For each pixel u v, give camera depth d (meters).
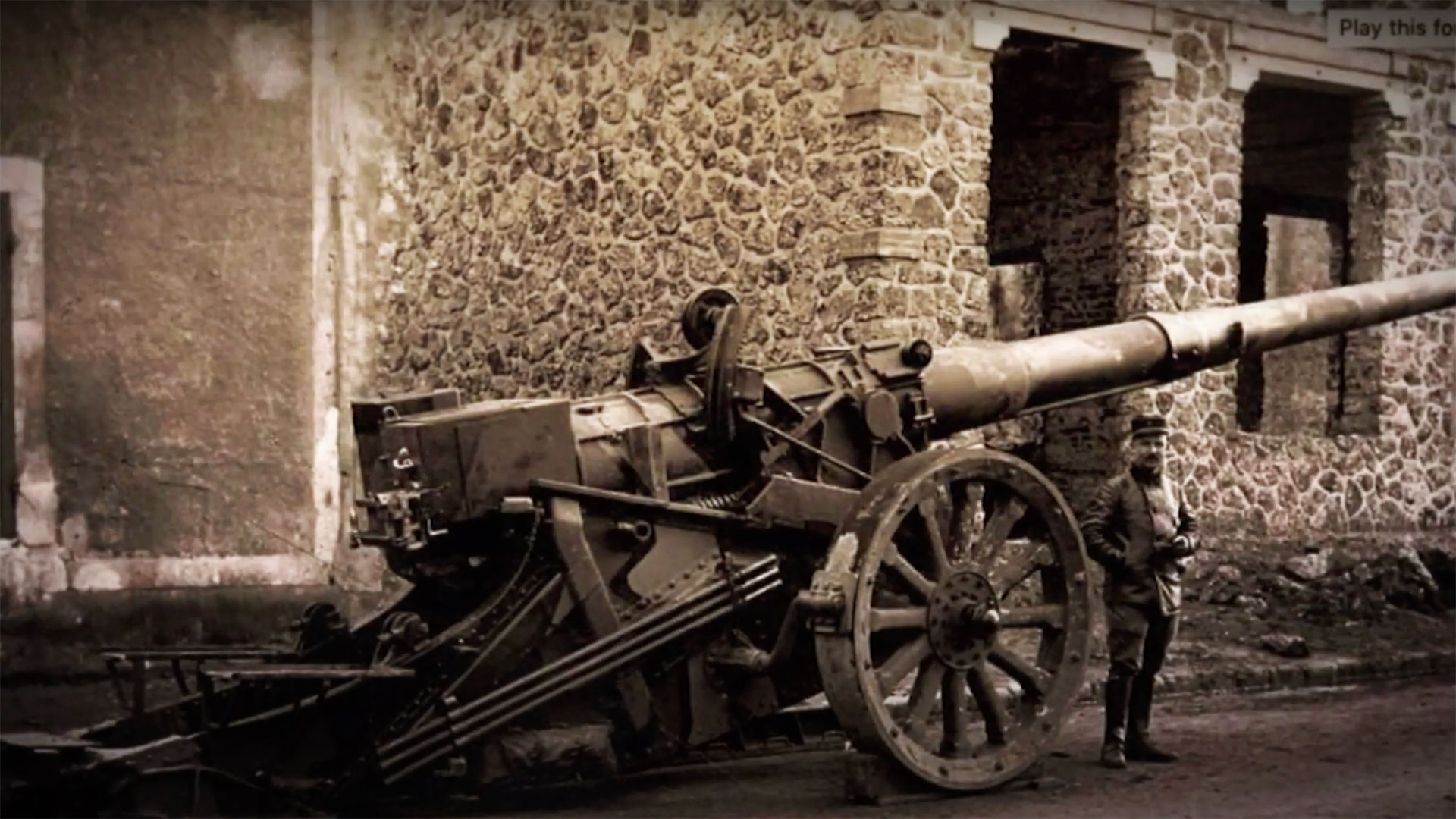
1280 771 8.06
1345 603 12.69
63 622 11.51
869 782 7.24
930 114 11.41
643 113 12.37
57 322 11.86
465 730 6.79
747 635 7.74
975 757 7.52
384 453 6.98
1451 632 12.45
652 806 7.23
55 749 6.45
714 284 11.95
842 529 7.29
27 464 11.66
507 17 13.26
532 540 7.04
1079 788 7.66
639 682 7.18
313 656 7.32
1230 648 11.30
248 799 6.71
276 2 13.04
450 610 7.36
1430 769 8.12
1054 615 7.77
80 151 12.01
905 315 11.20
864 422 7.89
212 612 12.12
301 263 13.13
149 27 12.33
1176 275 13.21
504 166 13.29
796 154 11.55
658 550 7.33
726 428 7.57
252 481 12.71
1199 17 13.31
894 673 7.26
